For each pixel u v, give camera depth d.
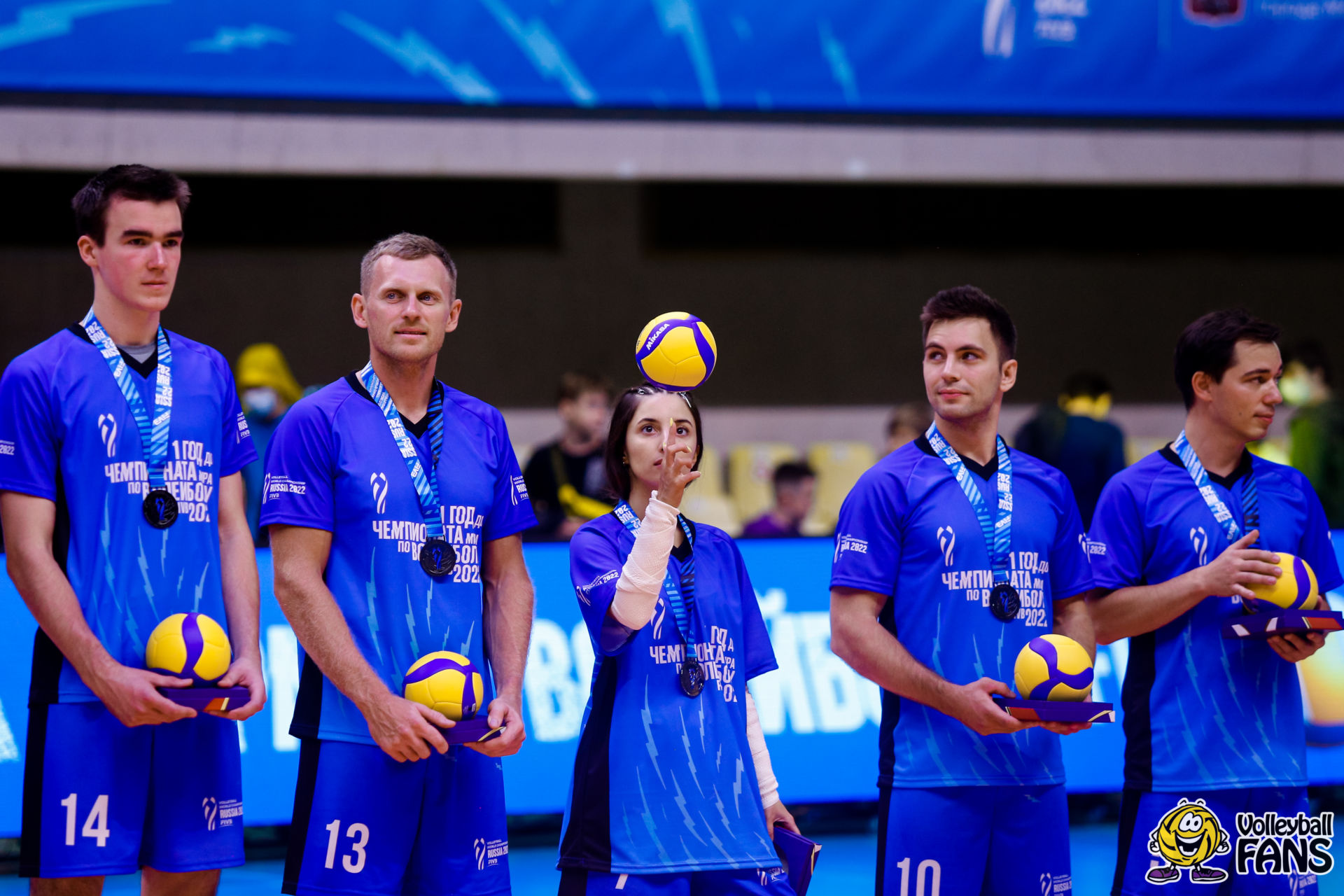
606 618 11.50
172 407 11.95
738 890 11.55
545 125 30.98
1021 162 33.03
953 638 12.49
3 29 26.91
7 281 37.09
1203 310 42.72
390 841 11.49
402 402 12.17
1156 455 14.53
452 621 11.84
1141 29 30.25
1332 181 33.47
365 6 28.27
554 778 19.66
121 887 17.55
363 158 30.17
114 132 28.62
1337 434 28.33
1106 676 21.08
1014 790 12.26
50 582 11.24
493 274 40.25
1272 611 13.30
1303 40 30.50
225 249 38.75
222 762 11.96
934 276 42.19
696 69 29.44
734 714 11.99
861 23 29.73
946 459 12.94
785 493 27.33
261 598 19.39
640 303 41.00
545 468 26.14
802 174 32.25
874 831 20.44
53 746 11.40
